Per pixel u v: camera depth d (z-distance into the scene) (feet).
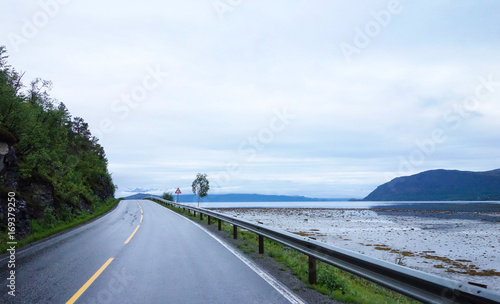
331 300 17.48
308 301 17.19
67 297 17.29
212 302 16.71
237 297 17.60
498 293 8.93
